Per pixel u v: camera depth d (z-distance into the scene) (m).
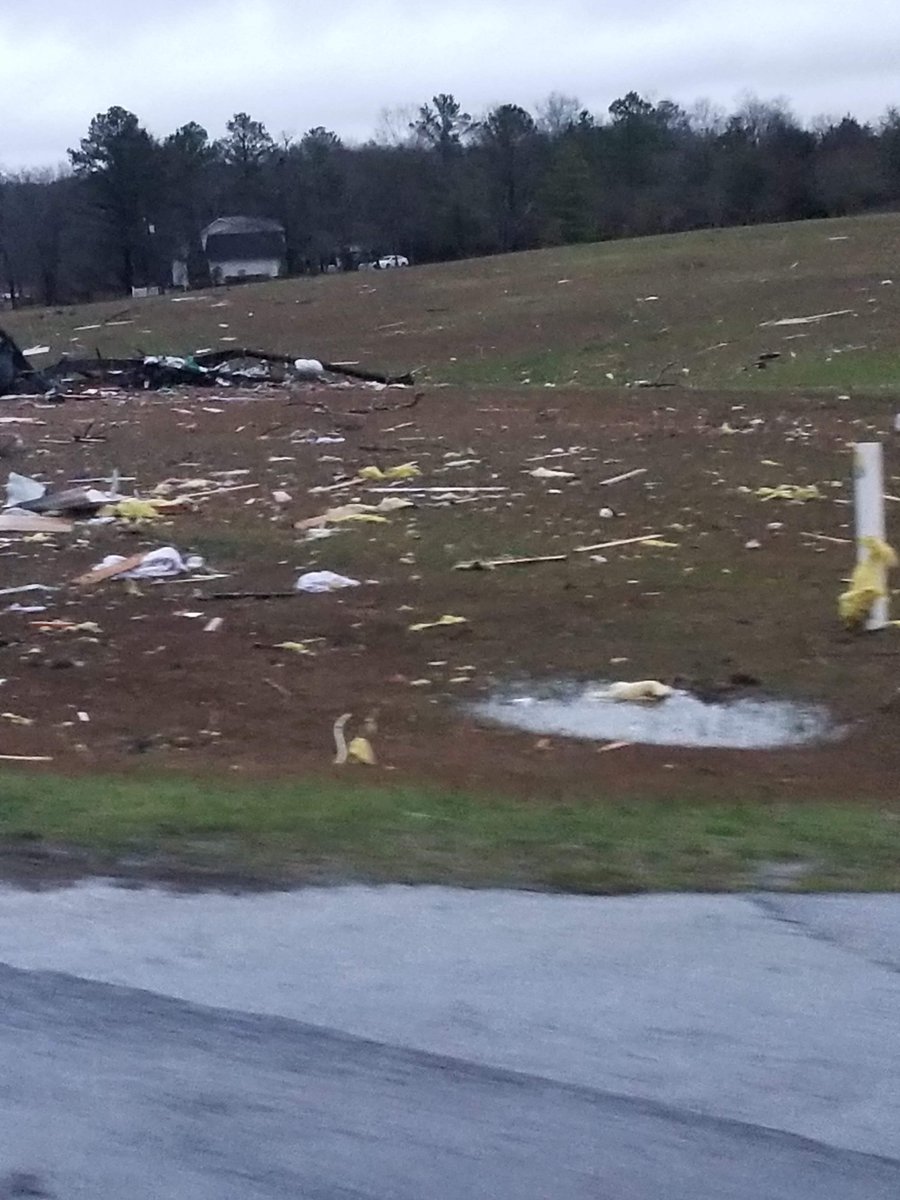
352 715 11.17
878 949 6.38
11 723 11.05
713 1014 5.72
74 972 6.12
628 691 11.38
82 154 85.75
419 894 7.07
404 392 32.44
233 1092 5.11
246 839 7.88
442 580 15.33
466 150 90.12
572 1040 5.50
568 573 15.52
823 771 9.74
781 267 50.06
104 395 32.81
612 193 84.19
